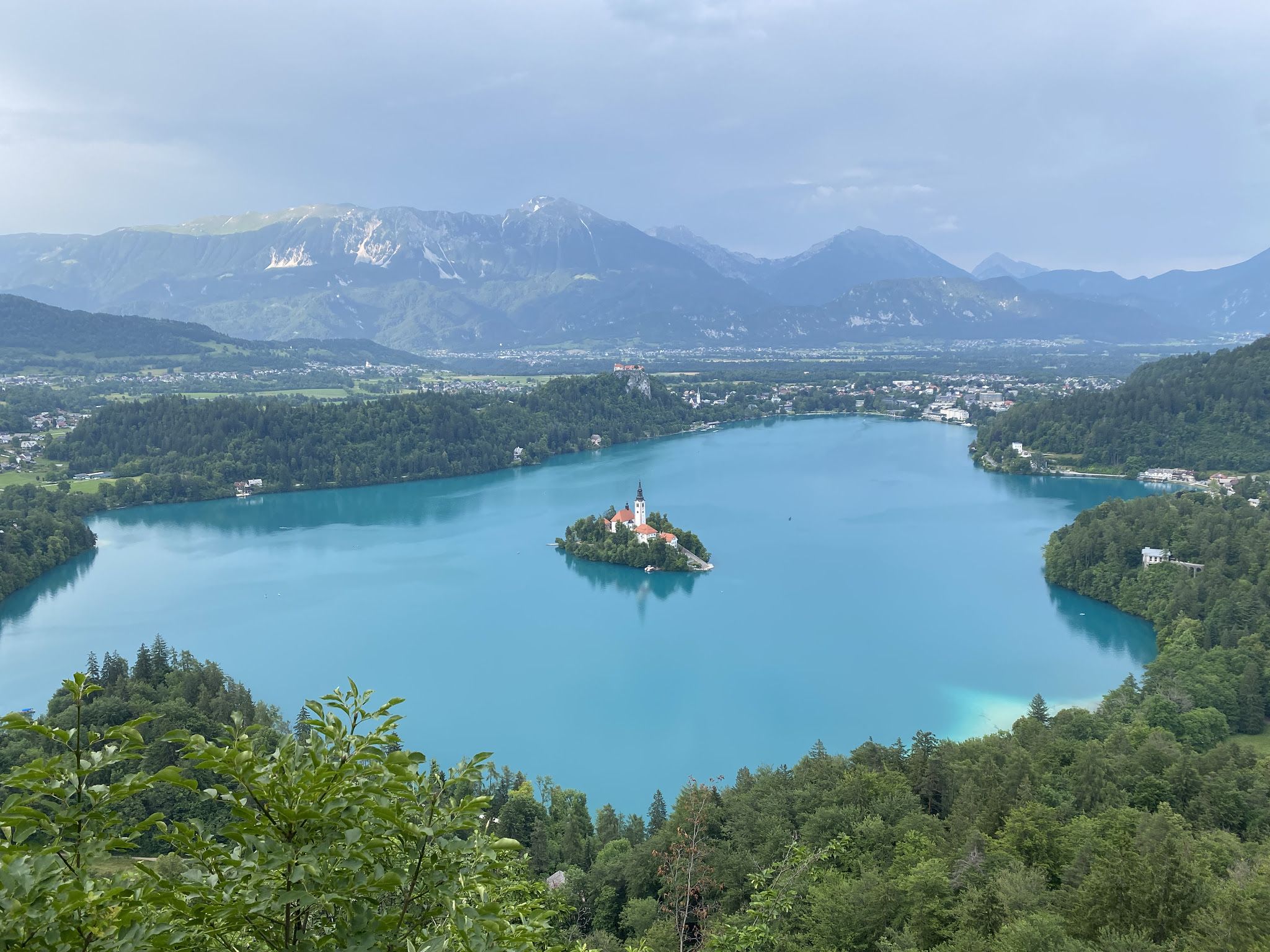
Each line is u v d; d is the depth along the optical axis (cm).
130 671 14388
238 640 18825
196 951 1836
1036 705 13575
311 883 1830
